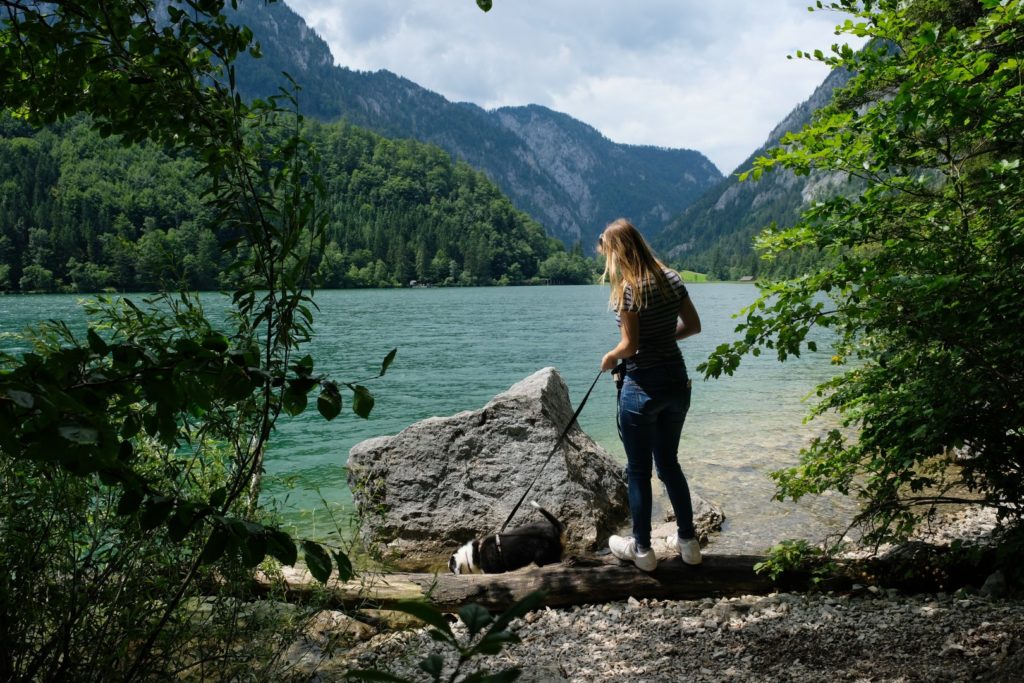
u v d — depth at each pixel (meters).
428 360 22.86
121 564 2.19
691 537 4.46
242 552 1.32
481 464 6.20
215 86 1.79
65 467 1.14
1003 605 3.64
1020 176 3.36
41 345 1.98
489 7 1.94
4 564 1.95
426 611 0.83
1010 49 3.42
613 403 13.59
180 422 2.19
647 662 3.56
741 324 3.61
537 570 4.53
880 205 3.63
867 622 3.70
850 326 3.62
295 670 3.15
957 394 3.45
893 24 3.79
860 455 4.09
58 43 1.86
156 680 2.22
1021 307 3.15
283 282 1.63
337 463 9.30
